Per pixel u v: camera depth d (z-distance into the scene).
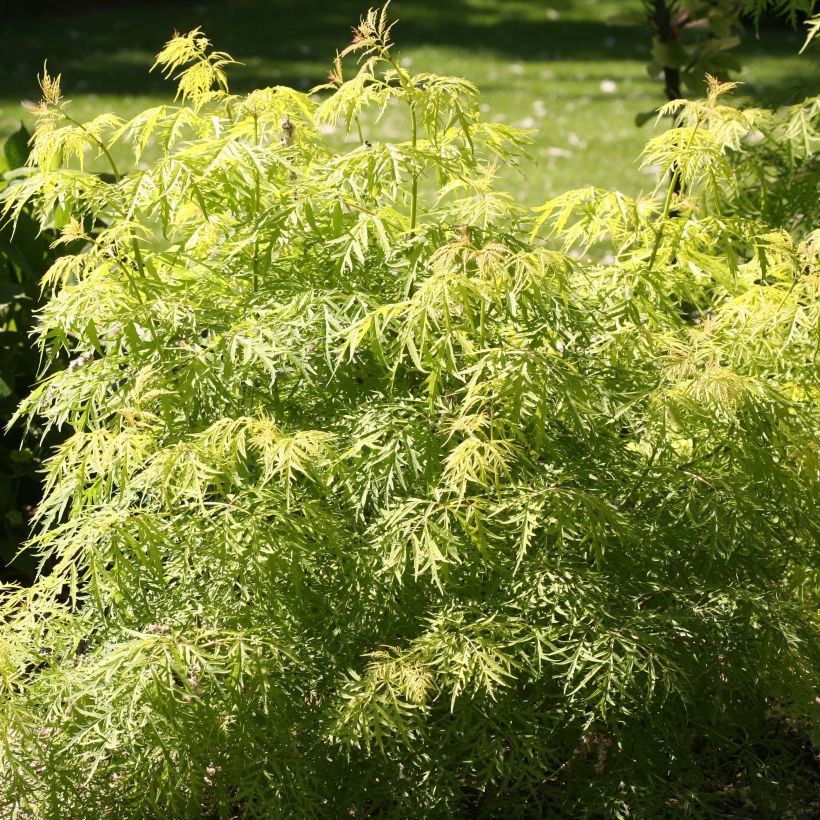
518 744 2.16
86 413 2.33
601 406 2.29
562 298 2.20
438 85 2.24
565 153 7.82
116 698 2.04
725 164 2.36
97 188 2.37
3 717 2.06
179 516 2.16
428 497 2.21
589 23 14.17
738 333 2.38
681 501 2.34
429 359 2.20
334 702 2.14
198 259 2.51
